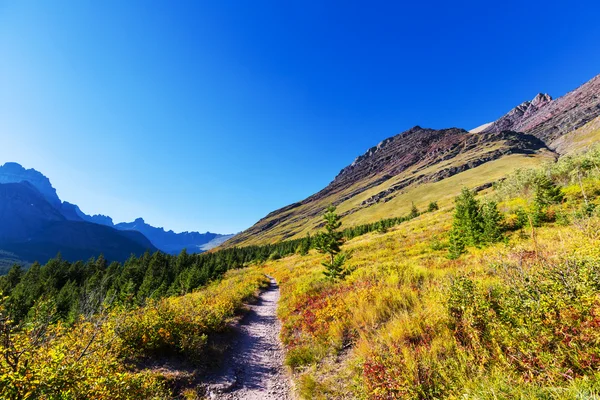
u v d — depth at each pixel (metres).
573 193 24.58
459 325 5.66
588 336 3.39
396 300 8.80
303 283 19.36
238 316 13.99
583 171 30.42
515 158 159.12
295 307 13.82
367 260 25.16
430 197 144.00
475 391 3.65
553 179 33.94
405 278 10.90
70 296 34.12
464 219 21.94
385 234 46.06
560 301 3.88
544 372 3.48
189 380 7.09
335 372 6.86
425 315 6.79
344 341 8.27
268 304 18.58
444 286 7.72
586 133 167.12
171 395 6.31
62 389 4.02
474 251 17.00
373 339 7.09
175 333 8.57
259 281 28.19
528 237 16.12
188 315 10.11
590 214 15.00
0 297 4.30
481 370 4.09
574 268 4.27
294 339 10.14
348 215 189.12
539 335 3.91
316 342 8.68
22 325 4.41
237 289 20.80
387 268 14.09
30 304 26.44
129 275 60.94
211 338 9.84
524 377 3.61
